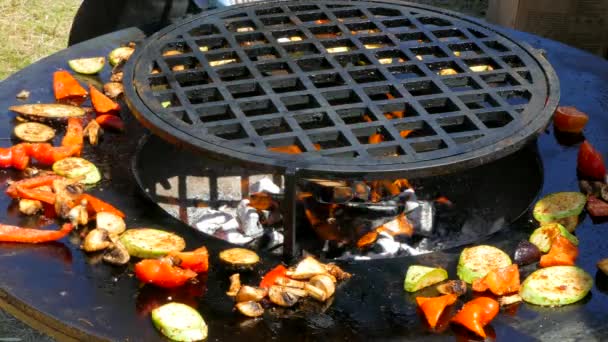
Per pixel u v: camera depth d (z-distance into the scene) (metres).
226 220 1.78
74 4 3.99
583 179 1.59
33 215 1.44
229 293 1.26
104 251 1.35
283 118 1.45
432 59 1.71
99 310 1.21
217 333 1.18
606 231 1.44
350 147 1.35
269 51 1.74
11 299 1.23
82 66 1.96
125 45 2.10
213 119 1.81
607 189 1.51
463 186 1.86
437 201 1.87
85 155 1.67
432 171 1.29
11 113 1.77
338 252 1.63
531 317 1.21
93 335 1.16
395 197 1.78
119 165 1.64
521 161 1.72
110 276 1.29
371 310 1.23
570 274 1.28
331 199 1.60
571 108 1.78
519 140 1.38
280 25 1.86
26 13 3.84
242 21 1.86
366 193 1.67
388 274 1.32
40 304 1.21
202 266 1.30
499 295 1.26
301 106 1.78
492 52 1.75
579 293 1.24
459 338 1.17
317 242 1.66
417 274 1.28
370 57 1.71
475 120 1.46
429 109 1.76
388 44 1.81
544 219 1.46
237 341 1.16
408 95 1.55
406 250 1.65
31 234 1.36
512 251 1.39
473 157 1.32
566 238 1.37
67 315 1.19
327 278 1.25
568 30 2.89
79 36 2.65
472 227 1.76
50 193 1.47
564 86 1.93
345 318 1.21
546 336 1.16
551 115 1.48
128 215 1.47
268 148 1.36
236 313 1.22
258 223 1.71
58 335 1.21
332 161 1.29
